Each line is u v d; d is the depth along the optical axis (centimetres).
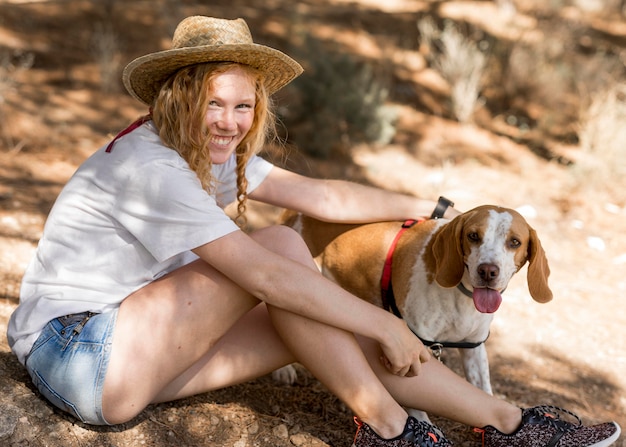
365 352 268
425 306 300
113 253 250
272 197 307
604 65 834
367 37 820
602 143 639
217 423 283
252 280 239
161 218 238
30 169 511
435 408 269
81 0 762
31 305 256
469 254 282
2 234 420
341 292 244
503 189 602
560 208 586
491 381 361
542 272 289
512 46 846
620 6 1091
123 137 251
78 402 244
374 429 254
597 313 441
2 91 568
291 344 254
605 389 367
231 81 246
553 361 387
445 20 910
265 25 792
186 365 252
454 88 738
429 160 639
